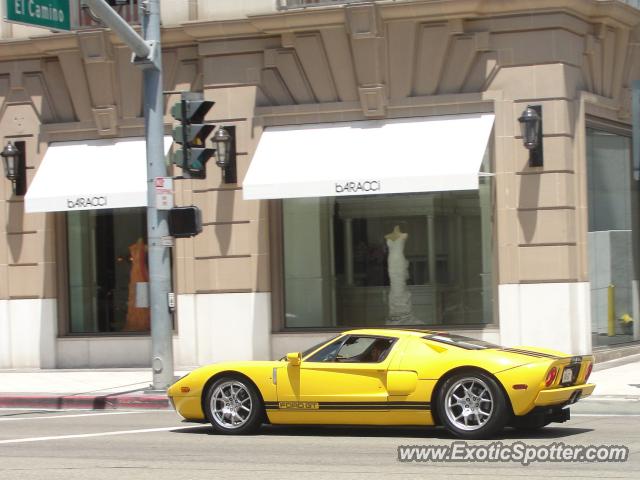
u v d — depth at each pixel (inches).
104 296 930.1
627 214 915.4
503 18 803.4
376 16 813.9
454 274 833.5
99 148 906.1
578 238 808.3
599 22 842.2
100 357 917.8
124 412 687.7
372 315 856.3
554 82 794.8
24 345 930.1
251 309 863.7
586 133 845.2
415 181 792.9
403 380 497.7
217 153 860.0
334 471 417.1
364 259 860.0
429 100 819.4
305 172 825.5
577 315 803.4
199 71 886.4
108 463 451.2
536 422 487.8
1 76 930.1
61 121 921.5
